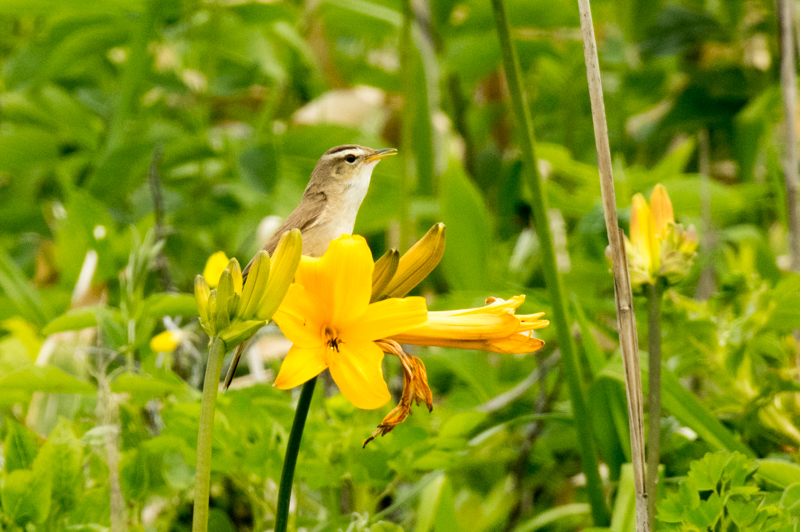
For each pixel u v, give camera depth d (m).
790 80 6.18
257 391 6.08
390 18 8.60
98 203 7.46
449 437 6.02
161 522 6.09
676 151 7.64
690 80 9.77
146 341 6.16
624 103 10.55
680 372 6.12
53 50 8.45
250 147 7.77
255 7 8.38
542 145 7.30
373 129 10.24
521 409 6.85
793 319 6.06
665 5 10.15
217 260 6.07
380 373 5.86
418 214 8.12
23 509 5.96
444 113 10.66
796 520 5.91
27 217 8.84
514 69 6.06
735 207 7.35
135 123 8.93
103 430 6.00
